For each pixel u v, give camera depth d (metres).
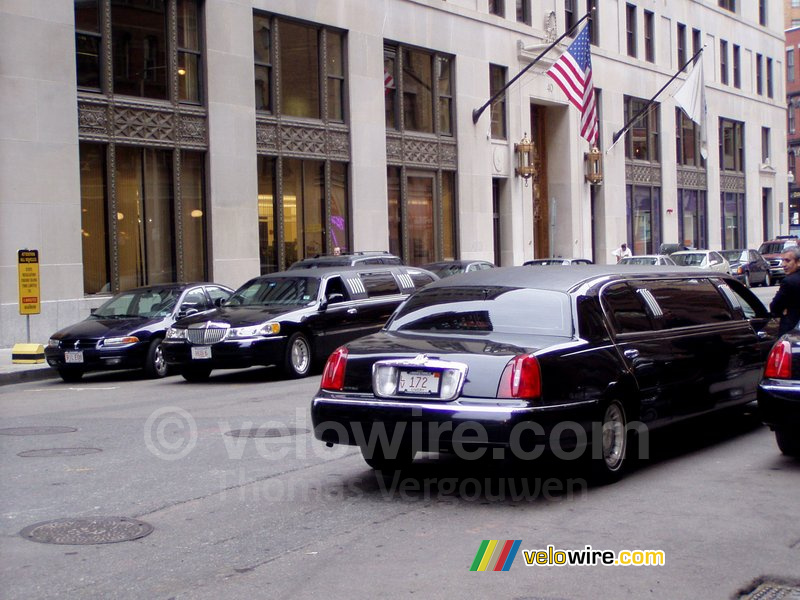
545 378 6.96
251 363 14.93
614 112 42.78
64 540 6.29
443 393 7.01
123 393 14.48
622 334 8.02
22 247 20.22
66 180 20.97
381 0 30.00
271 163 26.62
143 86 23.05
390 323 8.23
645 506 7.10
